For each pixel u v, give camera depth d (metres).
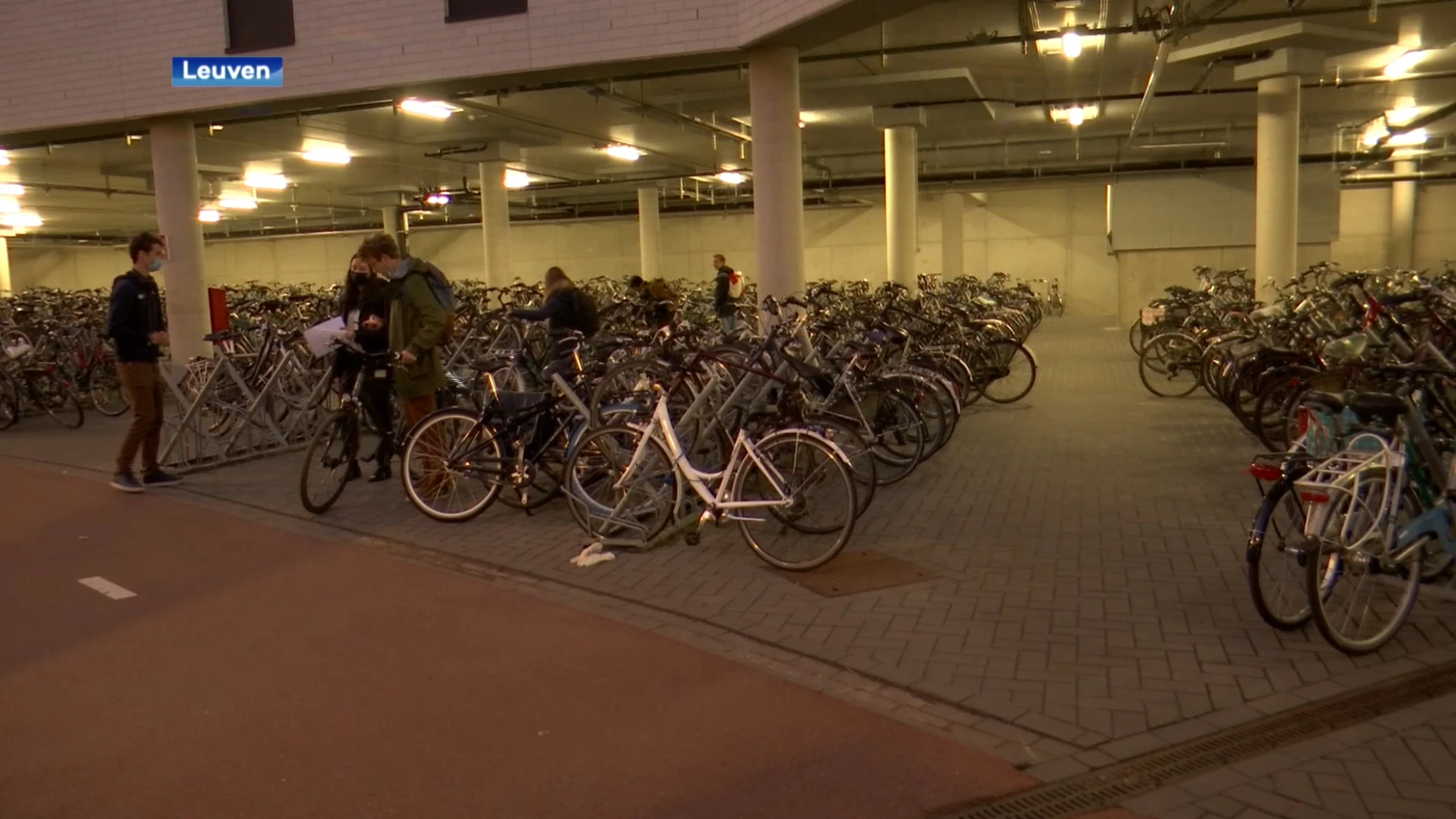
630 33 9.50
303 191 23.58
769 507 4.87
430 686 3.58
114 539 5.60
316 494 6.08
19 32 11.67
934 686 3.51
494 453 5.75
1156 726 3.18
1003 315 12.21
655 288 11.23
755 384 5.86
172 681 3.66
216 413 7.89
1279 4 10.66
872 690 3.50
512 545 5.36
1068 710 3.30
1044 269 25.64
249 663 3.82
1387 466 3.66
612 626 4.14
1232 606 4.20
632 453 5.28
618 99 13.34
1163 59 11.44
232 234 32.75
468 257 31.25
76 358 10.29
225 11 10.89
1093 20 11.04
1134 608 4.20
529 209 28.80
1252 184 18.25
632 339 7.30
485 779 2.93
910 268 16.23
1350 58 13.59
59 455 8.28
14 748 3.17
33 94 11.73
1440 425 5.01
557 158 19.69
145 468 6.88
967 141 20.67
